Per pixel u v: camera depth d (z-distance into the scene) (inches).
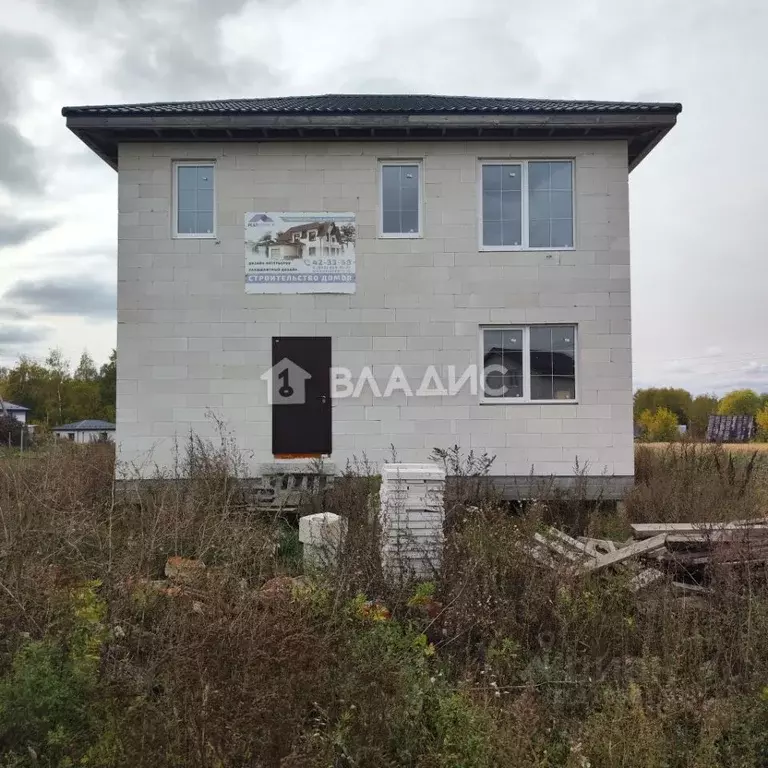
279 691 126.6
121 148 367.9
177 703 124.5
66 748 122.0
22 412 1307.8
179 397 367.2
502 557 206.8
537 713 143.4
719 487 336.5
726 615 179.9
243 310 369.7
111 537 207.6
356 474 351.9
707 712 142.9
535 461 368.8
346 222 371.2
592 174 372.2
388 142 371.6
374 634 158.9
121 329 366.9
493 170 378.0
